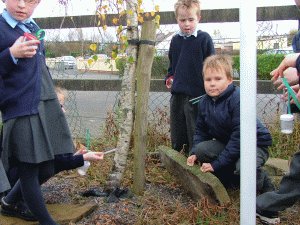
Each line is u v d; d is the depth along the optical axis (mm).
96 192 3119
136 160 3121
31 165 2457
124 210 2877
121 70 4320
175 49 3975
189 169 3049
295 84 2430
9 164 2508
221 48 5281
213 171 3020
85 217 2795
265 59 5203
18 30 2406
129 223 2717
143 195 3127
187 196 3172
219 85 3100
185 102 3869
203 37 3820
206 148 3148
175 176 3393
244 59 1844
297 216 2898
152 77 5117
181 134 3998
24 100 2359
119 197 3061
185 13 3758
